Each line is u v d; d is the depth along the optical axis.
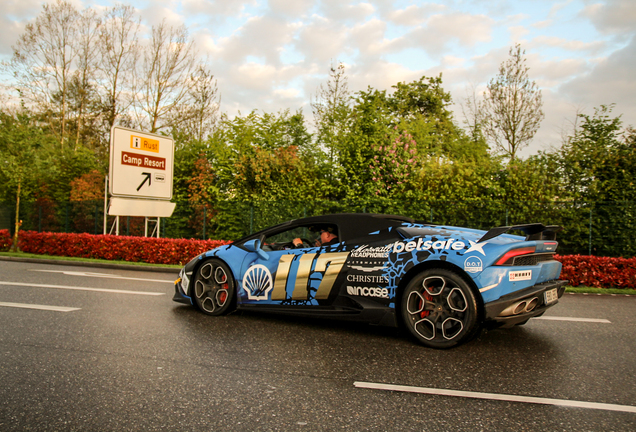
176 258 12.69
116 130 14.12
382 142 16.30
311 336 4.59
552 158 14.22
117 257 13.50
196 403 2.82
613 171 13.29
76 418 2.59
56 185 24.73
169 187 15.69
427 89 39.34
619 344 4.35
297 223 5.32
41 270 10.78
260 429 2.46
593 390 3.09
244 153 19.89
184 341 4.32
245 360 3.74
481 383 3.22
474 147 22.38
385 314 4.46
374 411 2.72
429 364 3.67
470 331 3.97
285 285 5.05
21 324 4.90
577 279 8.84
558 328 5.05
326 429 2.47
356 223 4.95
